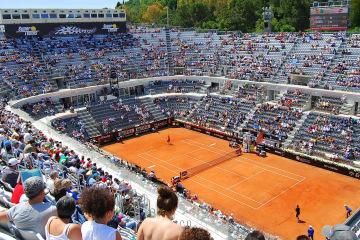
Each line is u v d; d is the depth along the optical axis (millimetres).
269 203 42219
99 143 64750
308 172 50312
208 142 63969
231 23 132625
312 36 75688
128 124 70000
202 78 79750
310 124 58438
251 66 75750
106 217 7422
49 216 9133
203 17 151250
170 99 77938
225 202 42781
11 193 13875
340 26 73688
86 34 85750
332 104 60156
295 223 37750
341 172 49375
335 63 66188
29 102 62938
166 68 83625
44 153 26438
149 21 176000
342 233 5809
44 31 79875
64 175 22734
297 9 118500
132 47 87500
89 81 74250
